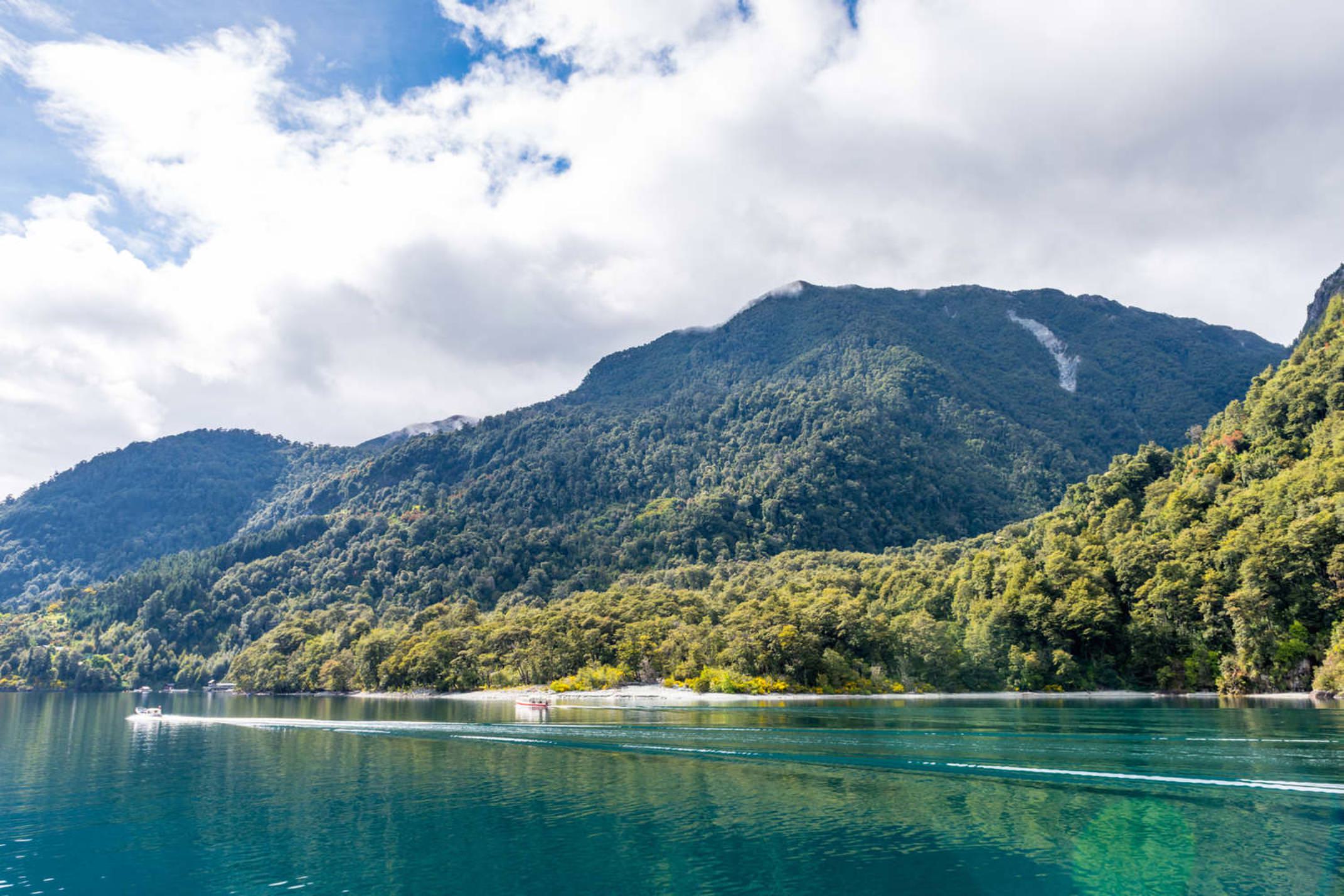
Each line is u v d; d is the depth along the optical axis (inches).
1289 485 5374.0
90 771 2847.0
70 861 1766.7
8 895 1581.0
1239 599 5019.7
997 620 6314.0
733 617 6707.7
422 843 1833.2
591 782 2488.9
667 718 4308.6
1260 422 6697.8
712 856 1702.8
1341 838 1766.7
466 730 3941.9
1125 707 4552.2
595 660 7194.9
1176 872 1566.2
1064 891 1480.1
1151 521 6550.2
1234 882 1513.3
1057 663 5989.2
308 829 1975.9
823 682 6186.0
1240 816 1952.5
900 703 5216.5
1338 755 2642.7
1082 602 5925.2
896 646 6466.5
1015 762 2662.4
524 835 1886.1
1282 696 4753.9
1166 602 5575.8
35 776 2751.0
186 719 4867.1
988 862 1640.0
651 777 2541.8
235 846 1841.8
